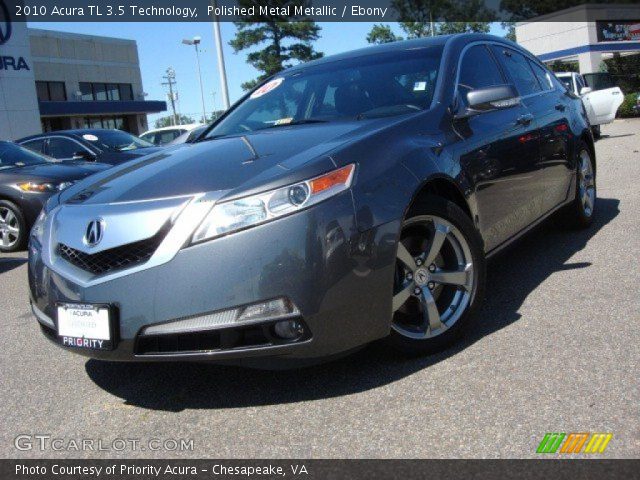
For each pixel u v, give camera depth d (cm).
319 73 432
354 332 277
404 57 412
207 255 262
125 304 270
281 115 411
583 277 421
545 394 266
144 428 277
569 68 3675
